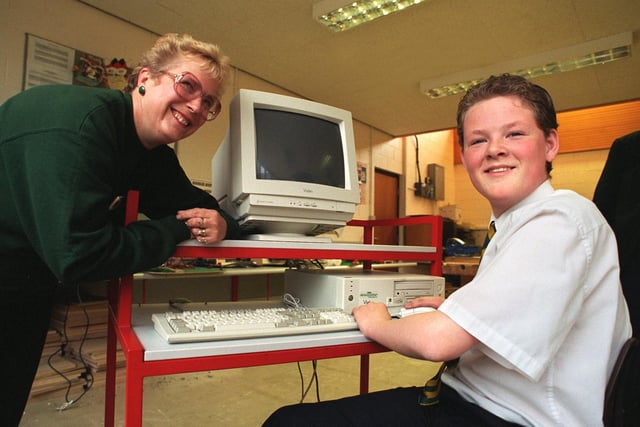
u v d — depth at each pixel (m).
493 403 0.76
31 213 0.77
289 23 2.98
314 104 1.28
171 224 0.87
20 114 0.78
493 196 0.83
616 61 3.42
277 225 1.22
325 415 0.84
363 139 5.29
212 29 3.06
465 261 4.21
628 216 0.92
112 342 1.34
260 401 2.25
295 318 0.93
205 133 3.43
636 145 0.97
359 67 3.68
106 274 0.75
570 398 0.69
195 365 0.72
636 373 0.64
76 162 0.72
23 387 1.05
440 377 0.90
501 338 0.63
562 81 3.84
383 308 0.97
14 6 2.42
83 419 1.95
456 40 3.18
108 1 2.70
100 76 2.75
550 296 0.63
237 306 1.28
